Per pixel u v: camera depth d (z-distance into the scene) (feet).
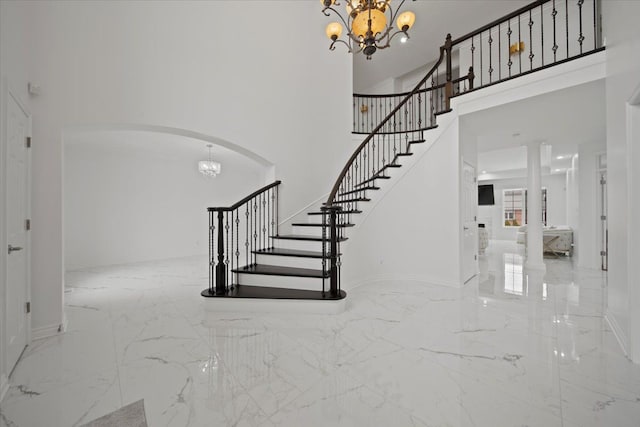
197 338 7.99
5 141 5.98
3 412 5.03
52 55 8.39
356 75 25.08
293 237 13.20
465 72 20.66
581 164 18.19
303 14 15.87
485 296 11.76
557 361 6.55
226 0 12.71
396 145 18.60
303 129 15.61
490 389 5.53
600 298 11.46
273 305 9.96
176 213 23.89
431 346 7.36
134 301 11.50
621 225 7.37
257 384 5.79
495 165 29.81
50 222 8.29
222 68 12.49
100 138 17.46
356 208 13.83
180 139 17.97
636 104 6.78
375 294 12.05
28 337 7.59
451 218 13.33
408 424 4.64
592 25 15.58
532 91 10.75
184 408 5.09
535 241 17.81
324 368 6.36
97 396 5.45
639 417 4.70
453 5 17.35
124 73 9.84
